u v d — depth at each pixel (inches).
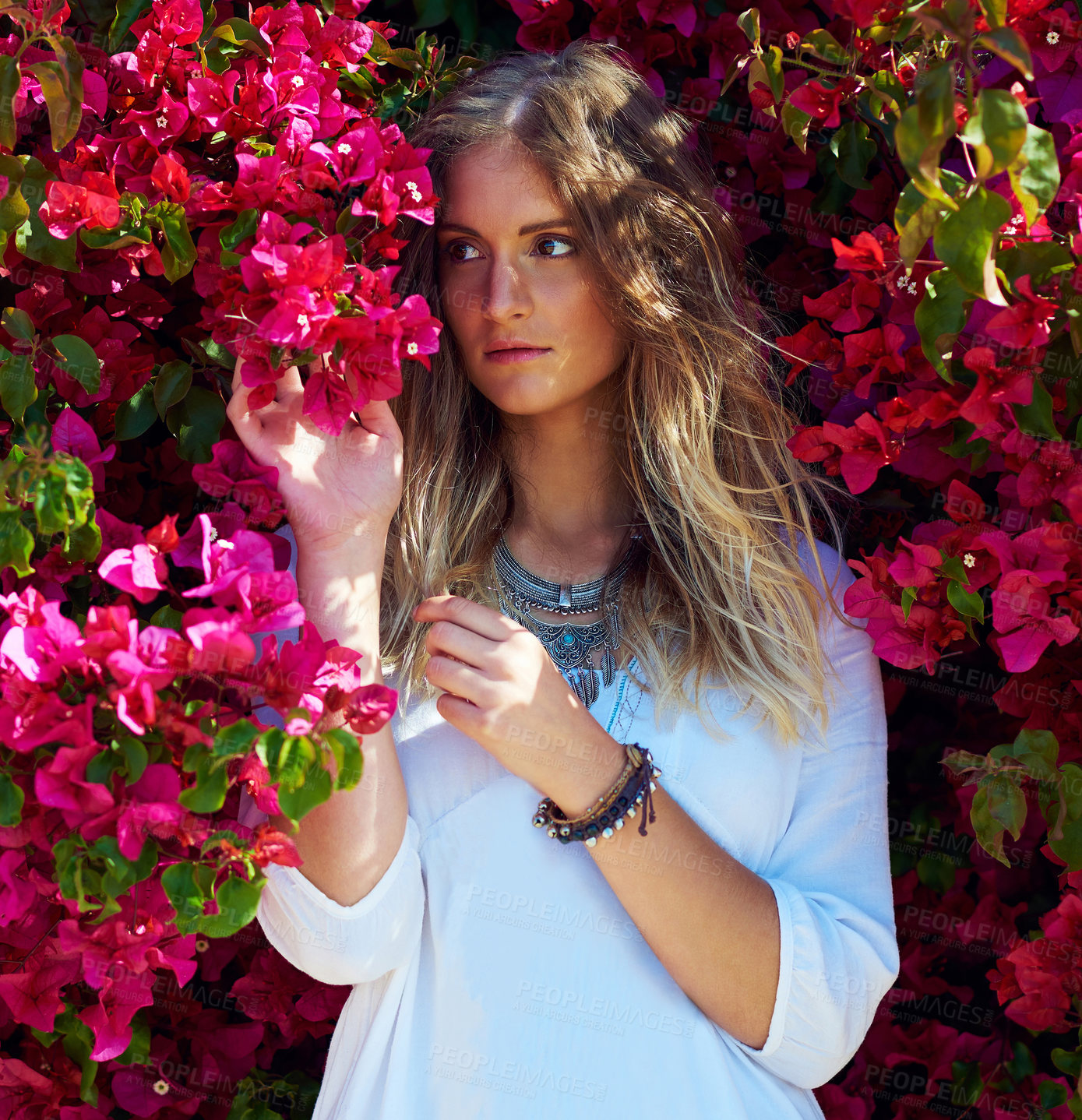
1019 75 52.8
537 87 57.9
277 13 53.1
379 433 53.0
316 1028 69.9
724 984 50.3
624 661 56.8
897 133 37.2
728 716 55.9
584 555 62.7
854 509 71.2
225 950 69.4
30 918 48.7
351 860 50.2
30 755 40.1
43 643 37.6
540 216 55.8
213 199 47.8
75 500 43.1
